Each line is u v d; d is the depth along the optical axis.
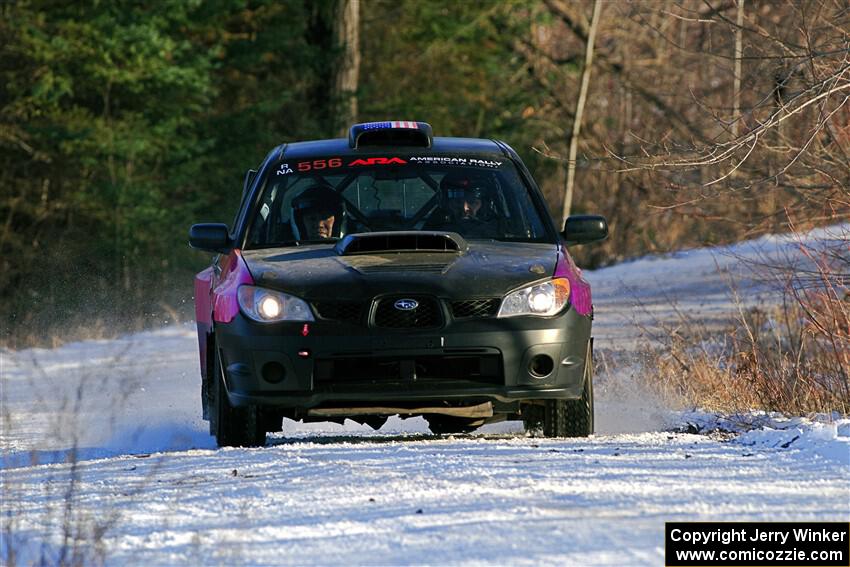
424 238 31.28
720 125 40.97
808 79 40.53
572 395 29.86
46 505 21.11
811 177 45.25
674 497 20.75
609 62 174.12
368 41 168.25
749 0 51.81
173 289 122.81
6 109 120.69
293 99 146.62
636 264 116.88
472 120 176.00
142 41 122.25
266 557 17.55
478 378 29.44
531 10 173.88
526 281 29.83
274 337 29.31
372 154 34.78
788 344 45.50
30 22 120.56
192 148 132.25
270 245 33.06
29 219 125.88
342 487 22.08
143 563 17.38
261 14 145.25
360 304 29.27
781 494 21.05
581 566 16.53
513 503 20.28
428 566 16.80
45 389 51.91
